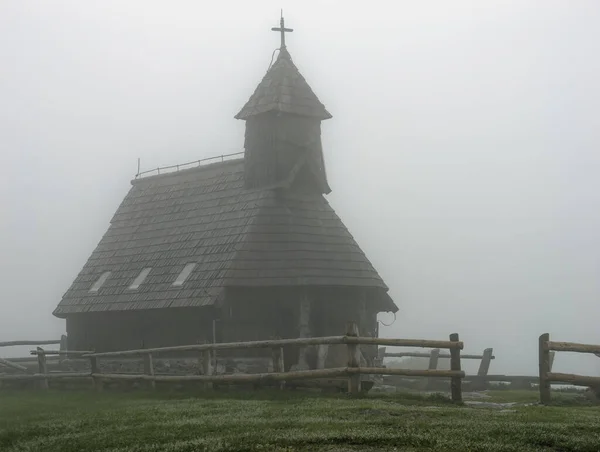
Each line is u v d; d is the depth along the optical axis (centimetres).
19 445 1505
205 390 2395
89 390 2862
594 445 1323
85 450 1406
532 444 1337
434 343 2066
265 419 1627
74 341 4450
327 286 3766
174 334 3934
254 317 3722
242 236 3831
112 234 4734
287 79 4106
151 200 4725
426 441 1339
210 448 1330
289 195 4003
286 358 3622
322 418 1619
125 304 4100
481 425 1484
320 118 4119
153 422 1652
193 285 3806
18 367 3072
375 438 1363
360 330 3872
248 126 4141
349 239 3969
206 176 4519
